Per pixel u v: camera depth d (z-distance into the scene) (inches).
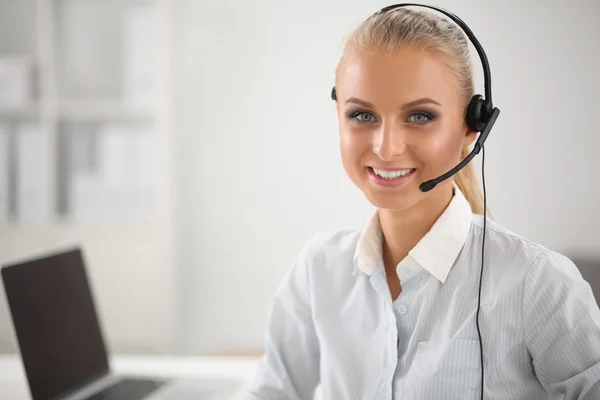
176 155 117.6
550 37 109.7
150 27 108.1
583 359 29.9
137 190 109.4
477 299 32.5
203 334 120.1
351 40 31.0
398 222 34.1
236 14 115.7
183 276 119.6
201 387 57.2
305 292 39.6
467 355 32.0
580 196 111.0
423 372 32.7
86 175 109.6
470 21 110.8
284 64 115.8
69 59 109.7
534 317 30.8
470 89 31.5
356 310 36.3
